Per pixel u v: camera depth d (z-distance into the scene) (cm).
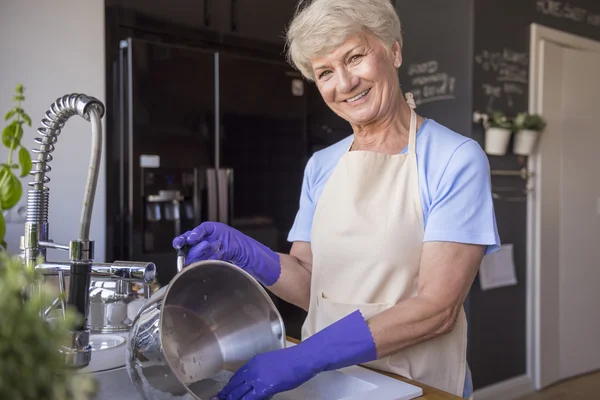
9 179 175
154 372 77
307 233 137
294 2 293
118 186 243
